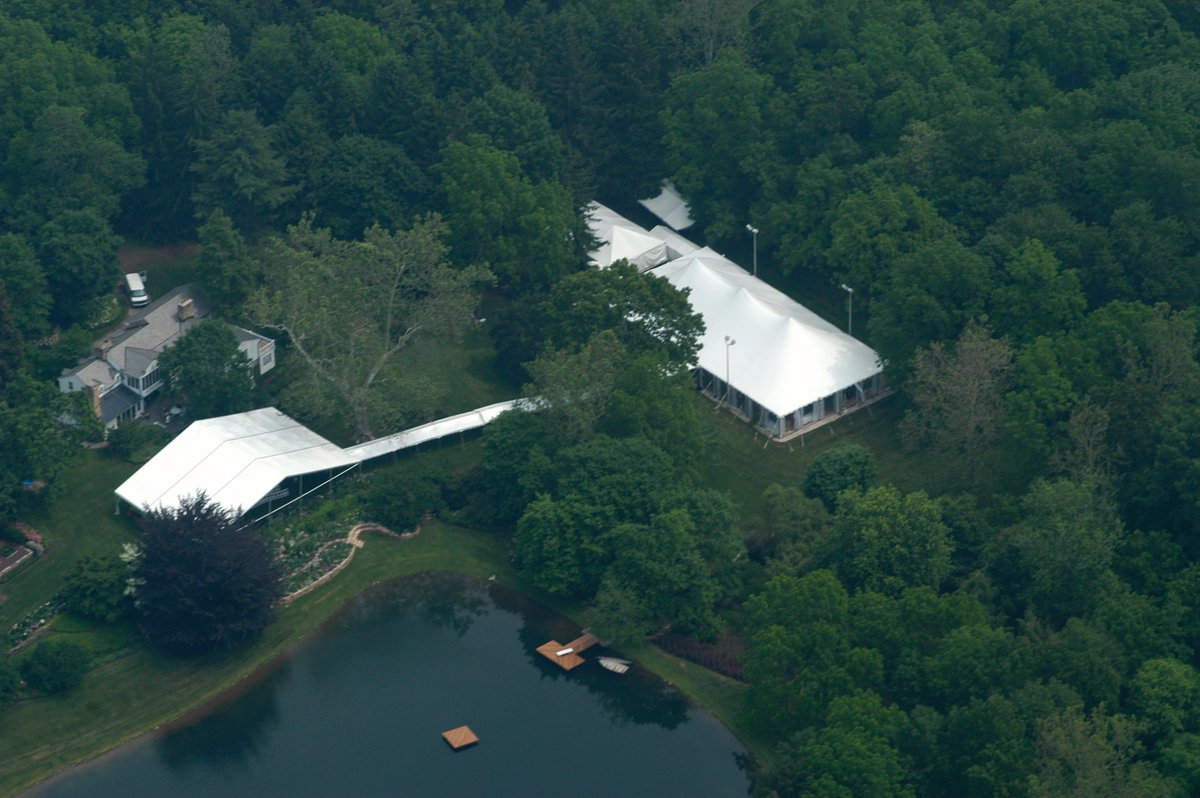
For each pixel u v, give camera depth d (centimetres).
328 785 18700
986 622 18662
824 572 19150
